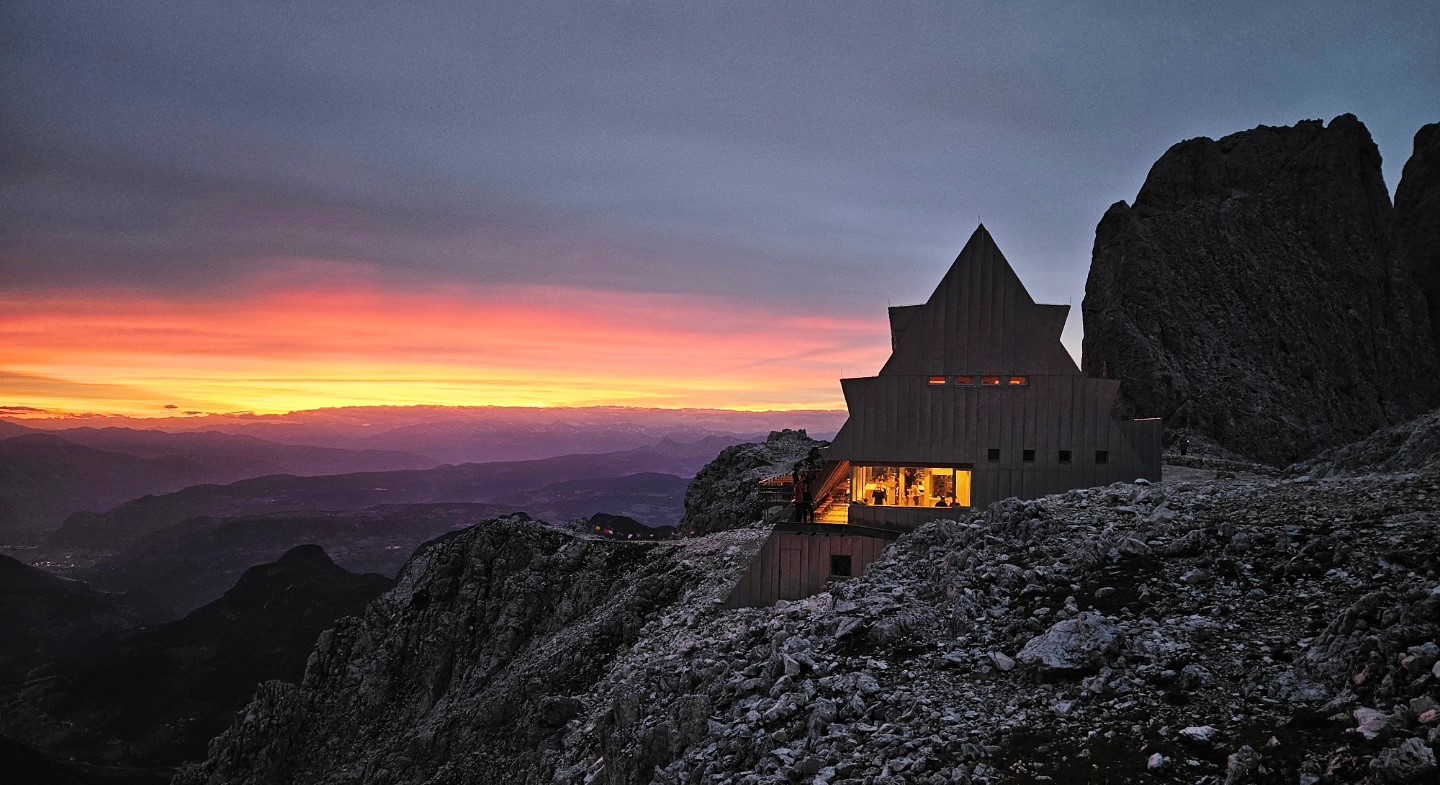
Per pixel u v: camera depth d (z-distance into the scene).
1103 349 114.00
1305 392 113.56
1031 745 16.53
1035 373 44.31
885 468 46.22
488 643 65.06
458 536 76.44
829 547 43.09
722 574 53.88
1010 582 24.25
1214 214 128.00
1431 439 40.03
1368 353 120.31
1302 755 13.91
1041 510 28.91
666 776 21.48
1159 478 42.94
